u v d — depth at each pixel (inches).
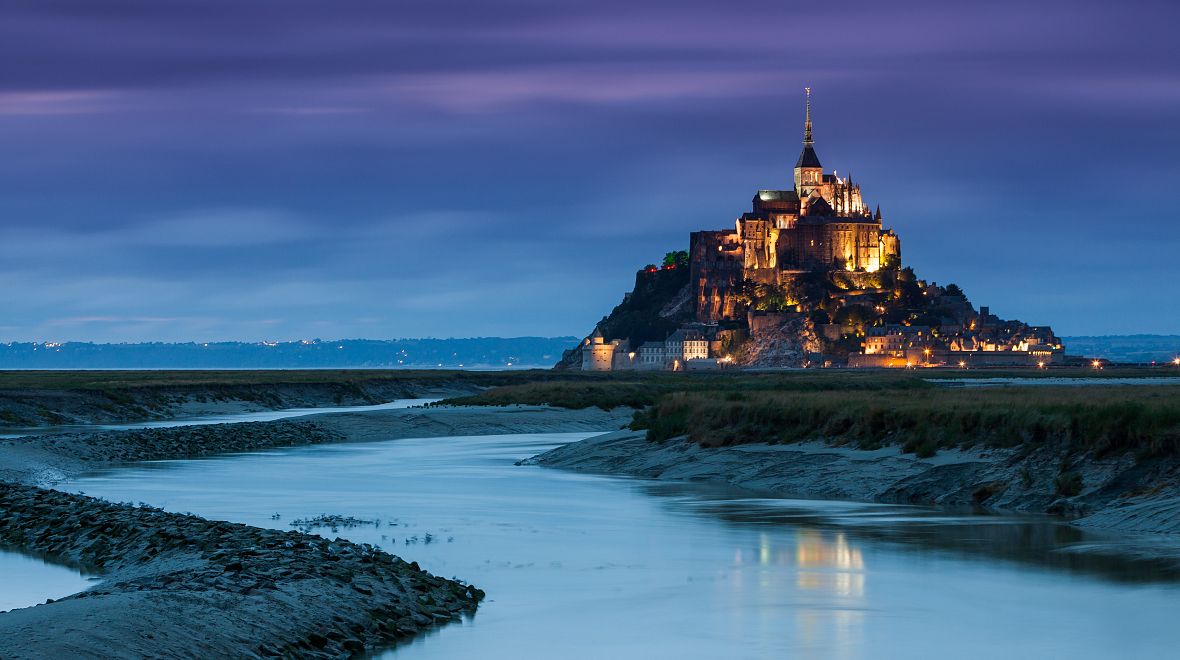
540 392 6441.9
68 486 2805.1
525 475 3068.4
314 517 2271.2
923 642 1344.7
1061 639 1349.7
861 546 1920.5
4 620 1178.0
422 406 6373.0
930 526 2105.1
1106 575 1668.3
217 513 2321.6
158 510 2098.9
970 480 2459.4
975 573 1696.6
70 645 1091.3
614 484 2837.1
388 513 2326.5
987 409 2721.5
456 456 3700.8
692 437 3255.4
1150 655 1288.1
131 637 1133.7
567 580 1678.2
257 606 1286.9
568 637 1364.4
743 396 3673.7
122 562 1702.8
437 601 1492.4
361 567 1541.6
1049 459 2428.6
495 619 1445.6
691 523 2180.1
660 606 1515.7
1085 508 2196.1
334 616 1326.3
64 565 1742.1
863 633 1382.9
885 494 2491.4
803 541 1974.7
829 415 3070.9
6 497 2261.3
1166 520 2007.9
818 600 1546.5
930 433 2733.8
